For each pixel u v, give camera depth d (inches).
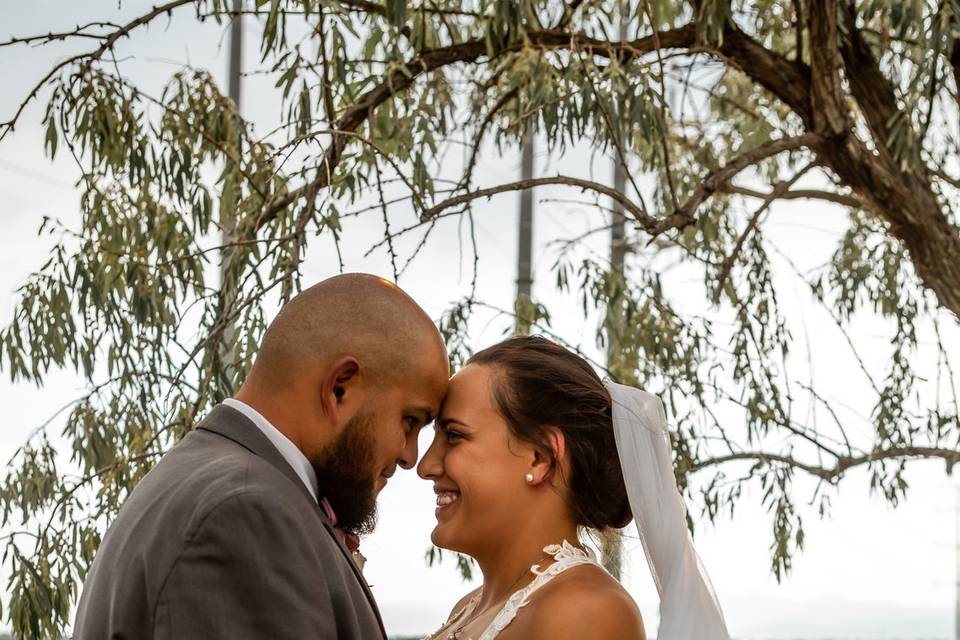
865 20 161.2
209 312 151.2
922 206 171.8
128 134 155.3
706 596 104.8
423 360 91.9
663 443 105.1
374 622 88.8
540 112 161.6
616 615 94.2
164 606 79.8
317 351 89.6
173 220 164.1
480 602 105.3
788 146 166.4
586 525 102.0
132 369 155.6
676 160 217.6
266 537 81.4
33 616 150.9
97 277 156.6
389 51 167.8
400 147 160.9
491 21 160.7
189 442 90.1
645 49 169.8
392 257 138.0
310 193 145.6
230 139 166.1
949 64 162.4
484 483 99.6
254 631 80.0
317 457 90.0
